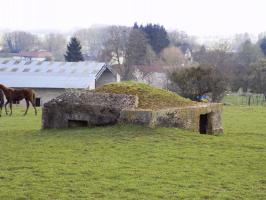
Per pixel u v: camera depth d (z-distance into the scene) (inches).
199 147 601.9
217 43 5679.1
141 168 478.3
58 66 2556.6
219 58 3686.0
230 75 2844.5
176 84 2294.5
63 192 391.2
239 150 596.4
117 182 422.3
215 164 506.0
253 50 4867.1
